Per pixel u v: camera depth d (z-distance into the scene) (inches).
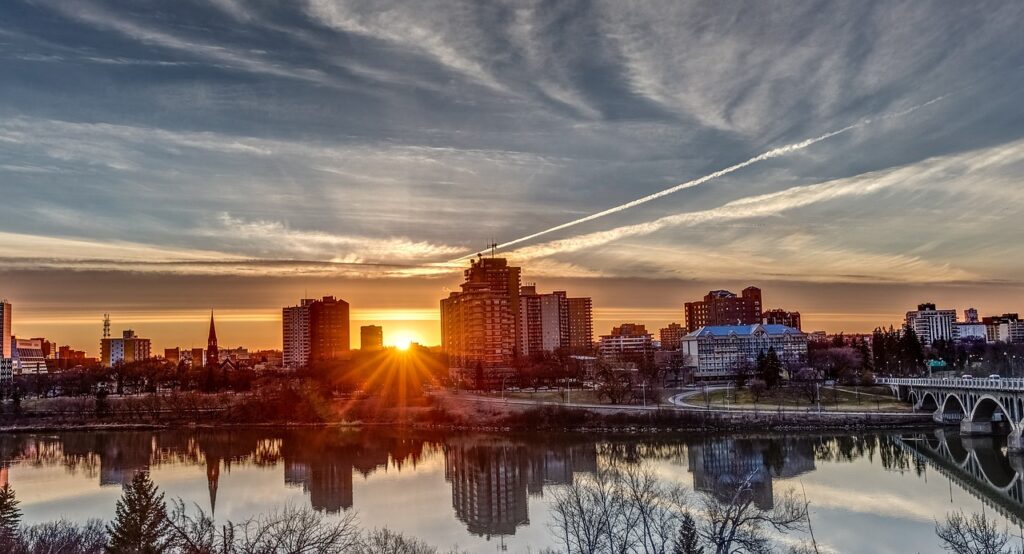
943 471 6781.5
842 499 5605.3
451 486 7116.1
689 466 7278.5
